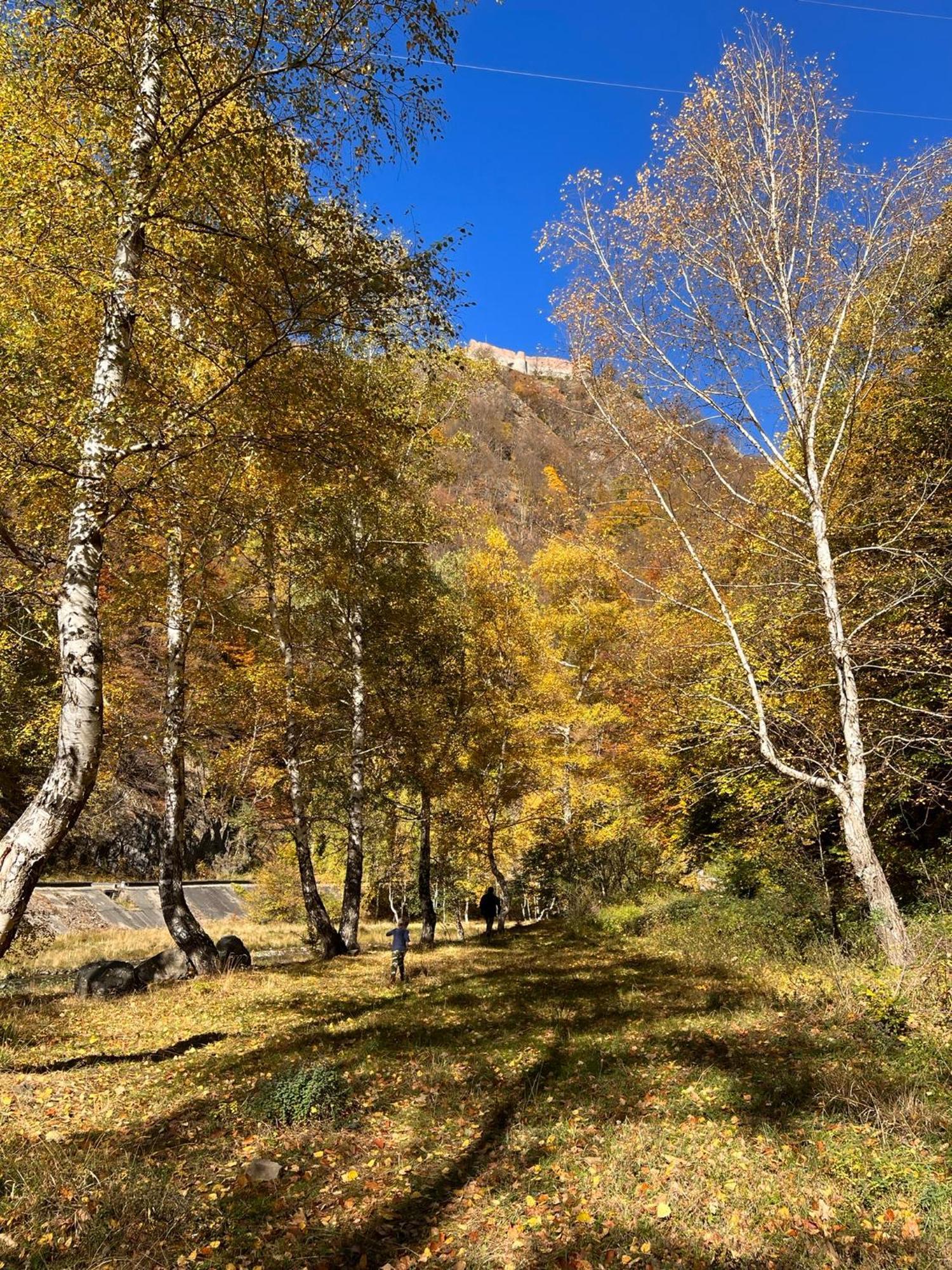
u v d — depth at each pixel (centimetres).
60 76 604
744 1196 399
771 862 1186
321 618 1616
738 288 893
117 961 1116
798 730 1020
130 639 1512
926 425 1092
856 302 905
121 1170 427
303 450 748
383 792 1844
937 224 867
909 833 1109
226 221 639
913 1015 599
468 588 1812
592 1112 541
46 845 501
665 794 1447
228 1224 385
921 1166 400
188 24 585
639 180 944
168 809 1220
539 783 1911
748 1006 782
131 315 622
